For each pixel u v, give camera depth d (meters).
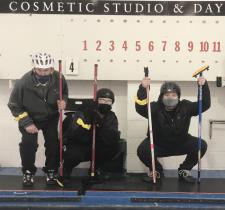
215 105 4.29
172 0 4.07
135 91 4.21
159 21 4.10
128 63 4.15
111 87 4.34
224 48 4.11
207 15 4.07
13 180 3.79
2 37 4.14
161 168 4.01
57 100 3.62
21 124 3.51
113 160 4.14
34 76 3.52
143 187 3.61
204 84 3.62
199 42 4.11
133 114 4.24
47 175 3.70
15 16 4.11
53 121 3.72
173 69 4.14
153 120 3.75
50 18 4.11
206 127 4.32
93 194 3.43
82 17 4.11
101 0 4.09
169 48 4.12
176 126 3.66
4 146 4.41
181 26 4.09
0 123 4.39
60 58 4.16
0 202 3.36
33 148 3.54
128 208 3.31
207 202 3.35
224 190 3.53
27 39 4.14
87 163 4.38
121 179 3.90
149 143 3.80
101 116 3.71
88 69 4.17
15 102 3.53
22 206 3.31
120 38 4.13
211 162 4.35
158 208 3.31
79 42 4.14
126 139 4.32
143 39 4.12
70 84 4.34
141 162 4.25
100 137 3.76
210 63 4.12
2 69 4.17
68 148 3.76
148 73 3.97
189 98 4.28
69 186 3.61
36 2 4.10
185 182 3.77
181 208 3.30
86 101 4.09
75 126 3.70
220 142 4.33
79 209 3.32
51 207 3.31
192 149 3.78
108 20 4.11
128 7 4.09
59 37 4.14
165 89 3.60
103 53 4.15
